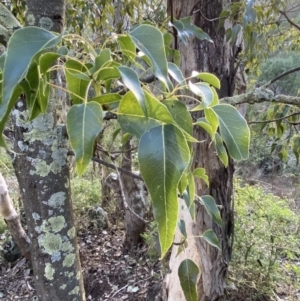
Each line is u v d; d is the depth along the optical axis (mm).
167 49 618
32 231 571
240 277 2107
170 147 276
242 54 1282
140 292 2316
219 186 1312
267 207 2766
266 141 2631
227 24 1166
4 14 500
